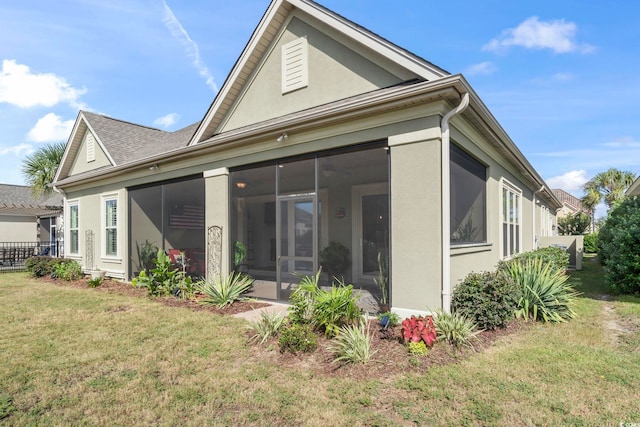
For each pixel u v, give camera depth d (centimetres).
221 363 434
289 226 748
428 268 537
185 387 373
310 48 746
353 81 681
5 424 312
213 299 734
